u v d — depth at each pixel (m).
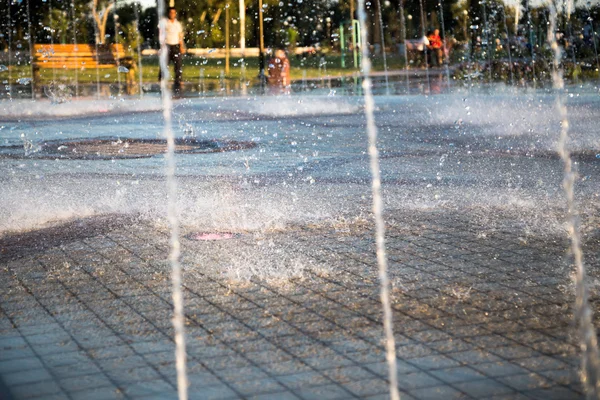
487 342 3.17
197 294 3.81
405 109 13.62
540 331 3.27
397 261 4.32
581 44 20.11
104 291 3.89
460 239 4.78
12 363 3.04
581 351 3.06
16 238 4.96
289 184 6.74
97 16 31.61
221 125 11.69
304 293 3.80
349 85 21.06
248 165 7.88
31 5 30.38
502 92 16.73
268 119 12.54
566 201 5.84
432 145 9.20
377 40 33.75
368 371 2.91
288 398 2.71
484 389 2.75
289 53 32.06
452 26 31.56
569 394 2.70
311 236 4.91
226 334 3.30
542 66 19.94
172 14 19.14
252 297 3.76
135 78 23.72
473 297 3.71
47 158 8.36
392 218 5.37
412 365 2.96
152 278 4.08
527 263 4.25
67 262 4.41
